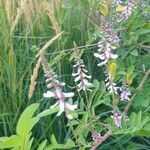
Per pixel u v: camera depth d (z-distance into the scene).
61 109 0.25
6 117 0.35
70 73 0.42
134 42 0.39
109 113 0.38
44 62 0.24
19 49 0.42
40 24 0.45
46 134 0.36
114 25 0.39
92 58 0.44
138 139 0.37
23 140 0.23
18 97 0.37
